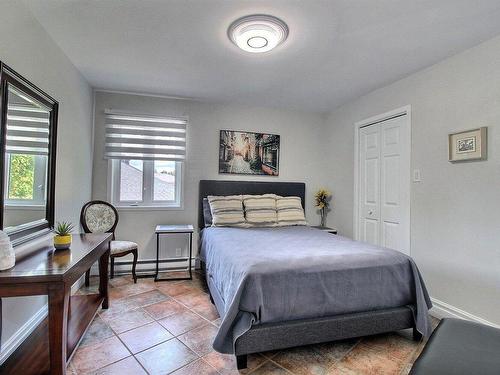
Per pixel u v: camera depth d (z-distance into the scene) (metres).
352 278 1.93
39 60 2.07
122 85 3.32
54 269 1.44
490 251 2.17
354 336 1.91
